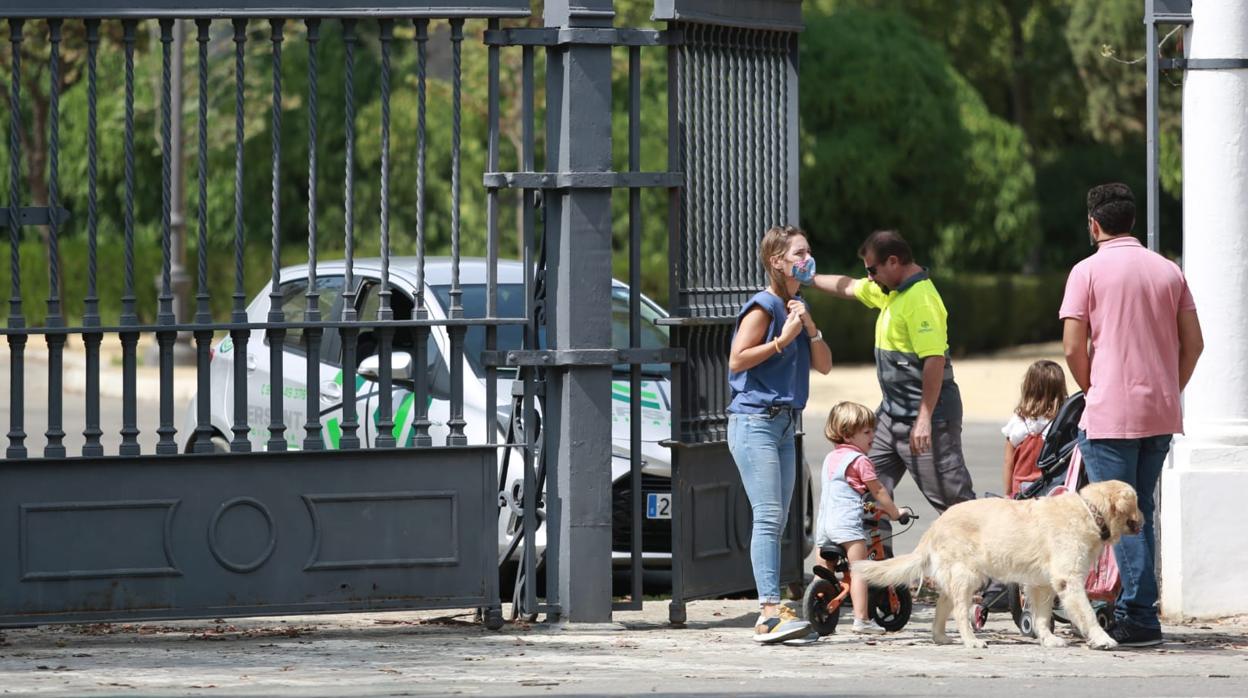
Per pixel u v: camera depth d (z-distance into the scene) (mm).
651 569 17750
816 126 69625
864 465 15516
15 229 14266
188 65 56969
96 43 14398
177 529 14484
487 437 15234
